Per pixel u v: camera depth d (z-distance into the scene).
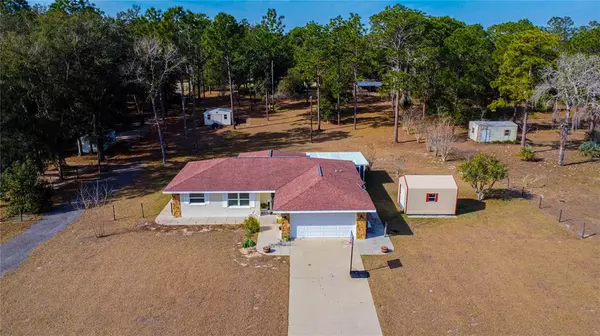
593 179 29.72
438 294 16.42
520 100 38.44
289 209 20.67
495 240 20.89
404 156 37.16
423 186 23.92
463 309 15.47
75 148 41.75
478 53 46.72
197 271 18.34
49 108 30.22
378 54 45.06
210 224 23.39
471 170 25.72
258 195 24.17
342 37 47.75
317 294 16.58
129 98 56.59
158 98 58.69
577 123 45.47
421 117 46.47
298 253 19.89
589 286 16.73
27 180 24.72
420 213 24.23
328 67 48.66
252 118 58.44
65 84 30.89
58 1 56.31
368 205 21.02
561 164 33.06
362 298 16.30
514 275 17.66
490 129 40.91
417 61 41.81
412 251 19.94
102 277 17.94
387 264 18.80
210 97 75.69
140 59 37.22
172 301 16.20
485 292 16.48
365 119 54.53
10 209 24.64
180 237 21.78
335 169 25.84
